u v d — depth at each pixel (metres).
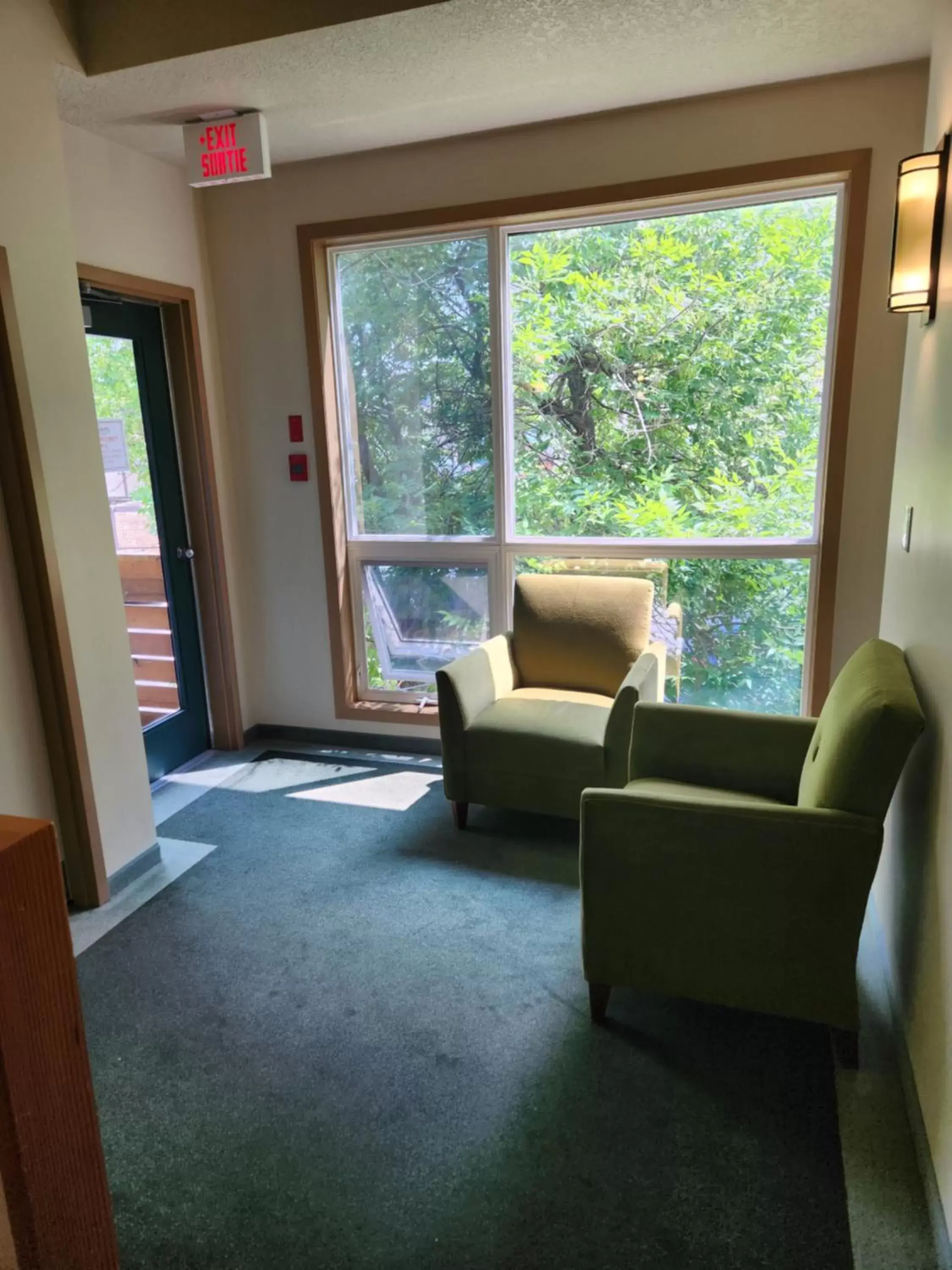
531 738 2.81
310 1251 1.47
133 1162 1.67
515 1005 2.10
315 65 2.45
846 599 3.09
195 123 2.84
